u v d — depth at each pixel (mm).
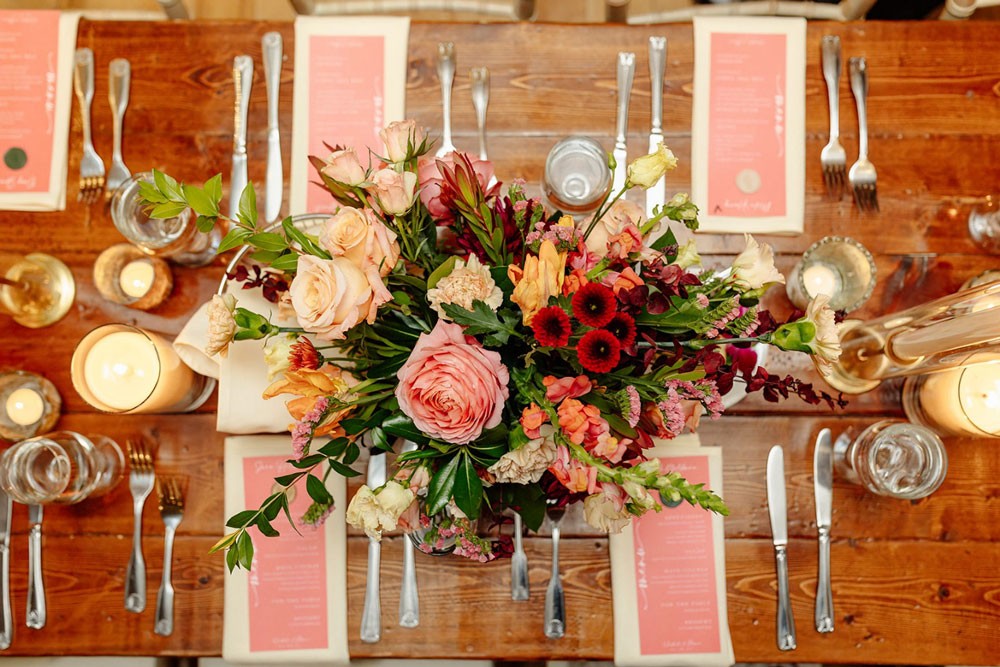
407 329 716
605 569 1018
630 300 610
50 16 1084
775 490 1023
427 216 752
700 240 1064
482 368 598
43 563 1027
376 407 711
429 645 1011
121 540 1030
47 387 1025
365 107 1067
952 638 1014
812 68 1093
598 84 1087
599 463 588
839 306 1012
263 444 1015
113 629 1020
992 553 1024
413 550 1014
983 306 815
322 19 1079
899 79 1088
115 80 1080
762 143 1066
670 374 659
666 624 999
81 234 1066
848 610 1018
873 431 987
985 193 1070
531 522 757
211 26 1093
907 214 1070
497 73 1092
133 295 1034
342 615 1003
